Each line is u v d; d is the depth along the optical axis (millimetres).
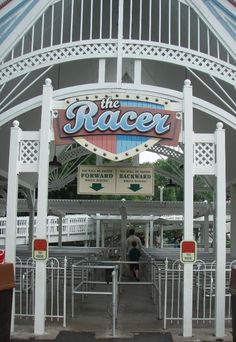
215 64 9680
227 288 9492
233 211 14680
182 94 8797
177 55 9633
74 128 8344
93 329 8320
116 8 11547
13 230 8133
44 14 10141
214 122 13289
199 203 20234
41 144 8234
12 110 9422
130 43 9469
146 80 13125
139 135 8352
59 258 12516
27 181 16359
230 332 8148
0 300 6703
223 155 8203
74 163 19750
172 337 7828
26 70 9688
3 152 13164
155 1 10664
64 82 13273
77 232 29719
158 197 48344
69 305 10516
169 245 41781
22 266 8852
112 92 9148
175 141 8320
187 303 7910
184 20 11008
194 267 10789
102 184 8992
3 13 9844
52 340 7578
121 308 10227
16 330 8125
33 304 9344
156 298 11102
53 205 20562
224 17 9836
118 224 32500
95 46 9516
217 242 8078
